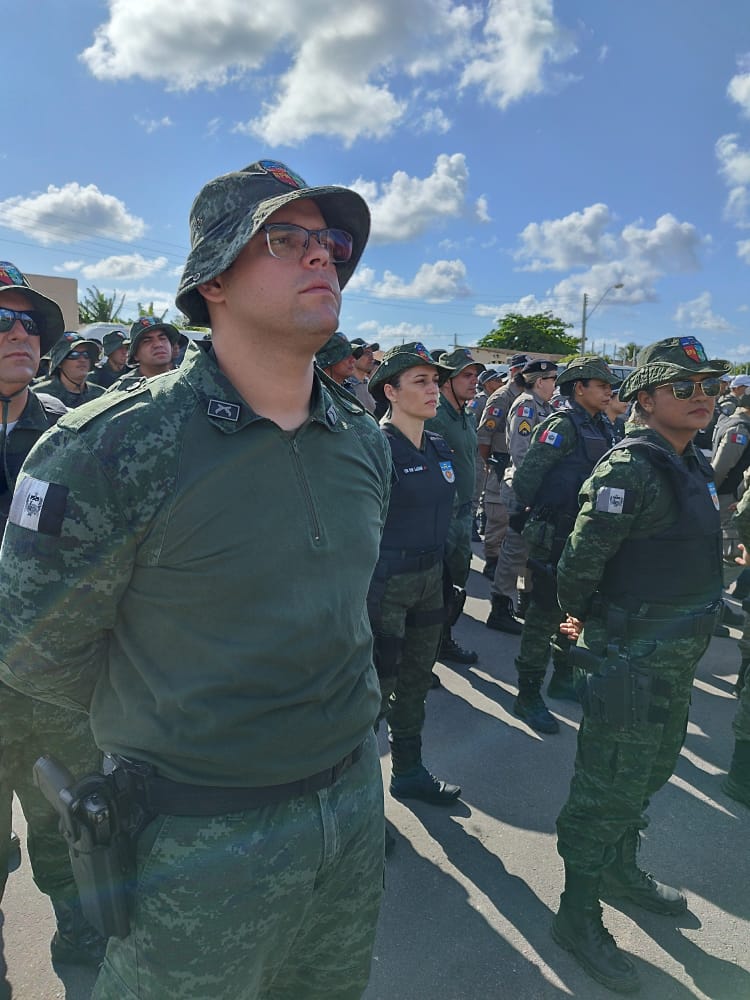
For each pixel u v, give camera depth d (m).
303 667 1.13
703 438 6.32
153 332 4.45
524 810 2.92
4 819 1.93
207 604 1.06
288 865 1.13
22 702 1.83
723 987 2.06
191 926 1.08
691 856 2.66
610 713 2.02
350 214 1.22
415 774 2.96
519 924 2.29
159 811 1.09
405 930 2.25
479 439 6.08
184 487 1.03
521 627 5.02
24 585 1.06
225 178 1.12
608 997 2.02
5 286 1.97
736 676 4.41
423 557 2.68
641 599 2.12
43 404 2.19
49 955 2.10
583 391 3.77
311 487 1.16
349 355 3.87
